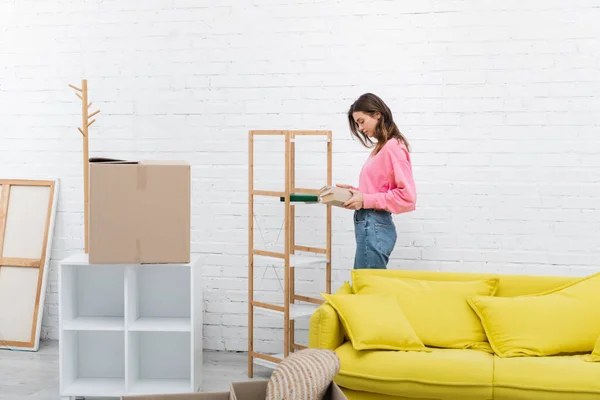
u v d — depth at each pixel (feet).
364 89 14.12
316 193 13.23
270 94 14.46
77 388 11.91
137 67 14.84
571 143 13.50
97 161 11.74
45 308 15.44
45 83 15.17
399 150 12.04
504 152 13.73
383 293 11.37
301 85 14.34
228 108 14.64
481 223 13.88
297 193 13.06
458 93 13.80
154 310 12.53
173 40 14.71
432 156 13.96
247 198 14.70
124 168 11.29
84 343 12.51
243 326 14.93
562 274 13.64
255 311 13.38
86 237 12.52
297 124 14.39
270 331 14.76
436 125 13.91
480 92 13.74
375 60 14.05
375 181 12.23
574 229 13.57
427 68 13.88
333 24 14.16
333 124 14.26
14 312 15.11
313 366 8.02
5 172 15.43
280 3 14.32
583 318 10.66
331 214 14.26
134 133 14.93
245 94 14.55
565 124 13.50
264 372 13.51
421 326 11.02
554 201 13.61
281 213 14.53
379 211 12.19
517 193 13.73
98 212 11.28
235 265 14.84
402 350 10.39
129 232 11.34
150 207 11.39
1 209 15.34
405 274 11.98
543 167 13.61
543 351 10.37
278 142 14.46
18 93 15.29
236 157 14.67
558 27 13.41
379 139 12.29
